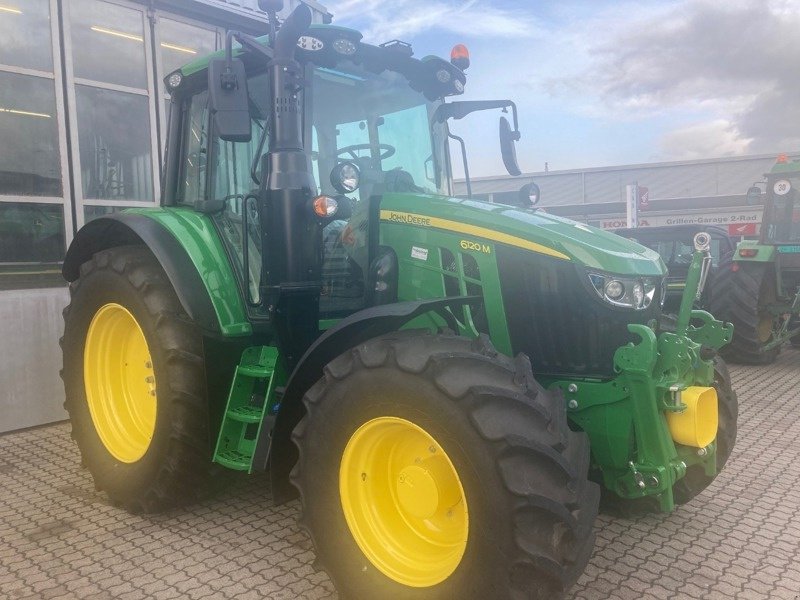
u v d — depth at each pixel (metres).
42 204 5.11
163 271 3.36
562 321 2.71
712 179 35.44
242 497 3.58
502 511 2.08
